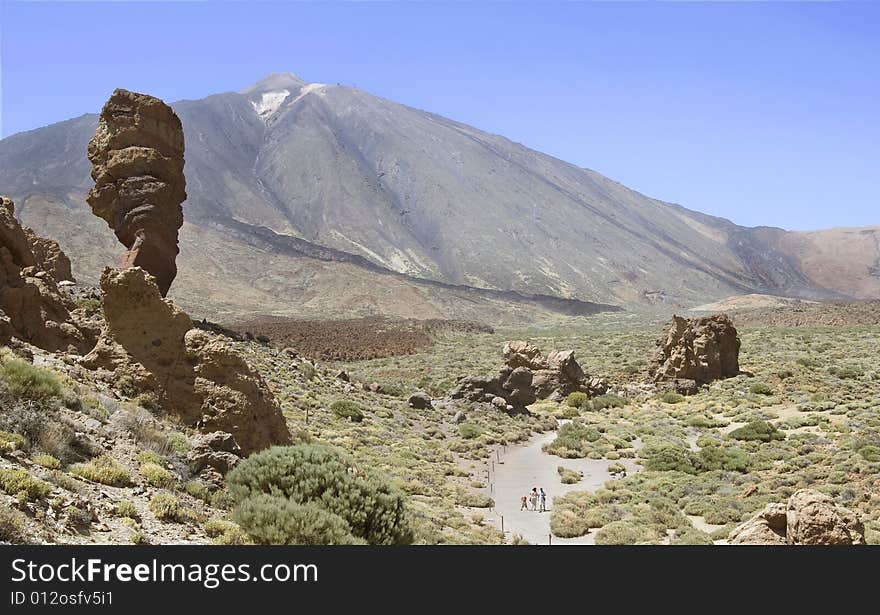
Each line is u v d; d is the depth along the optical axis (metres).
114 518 14.02
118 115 52.56
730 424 60.34
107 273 23.77
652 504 34.62
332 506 17.23
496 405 66.56
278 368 54.59
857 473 39.16
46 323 25.16
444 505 32.62
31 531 12.01
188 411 22.38
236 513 16.12
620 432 58.16
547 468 46.38
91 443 17.06
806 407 62.31
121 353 23.00
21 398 17.12
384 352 125.88
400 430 51.06
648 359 101.56
